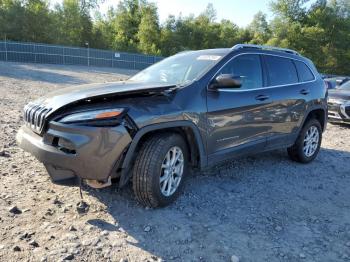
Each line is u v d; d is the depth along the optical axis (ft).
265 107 16.06
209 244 10.66
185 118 12.48
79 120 10.73
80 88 12.98
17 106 29.99
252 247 10.73
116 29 203.00
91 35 167.73
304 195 15.24
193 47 203.00
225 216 12.54
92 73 87.92
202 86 13.43
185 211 12.57
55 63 115.75
